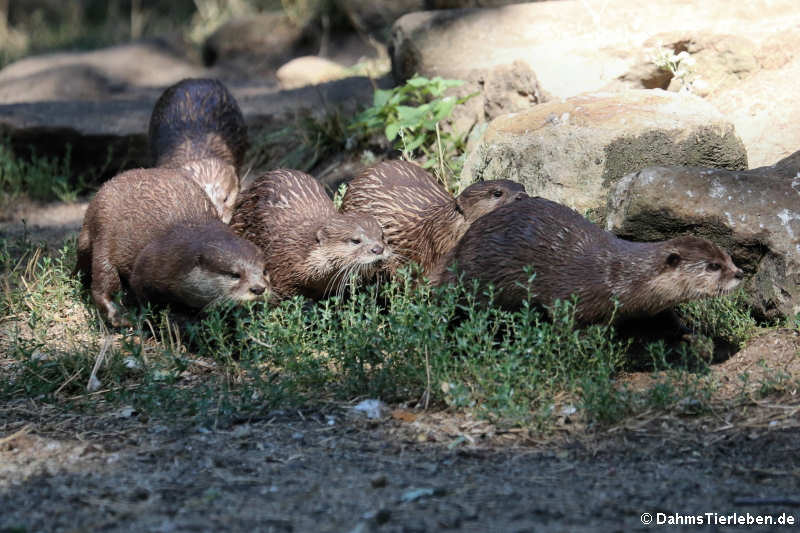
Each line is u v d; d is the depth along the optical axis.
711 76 17.53
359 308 13.96
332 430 10.98
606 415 10.87
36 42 42.44
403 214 15.05
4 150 23.00
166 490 9.41
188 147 18.89
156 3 46.78
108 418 11.51
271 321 13.85
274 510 8.89
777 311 13.12
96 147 23.16
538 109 16.00
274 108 23.12
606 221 14.03
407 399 11.75
